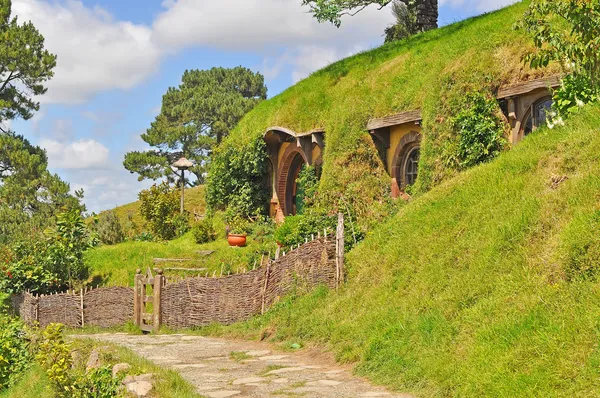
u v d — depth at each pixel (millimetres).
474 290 8719
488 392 6586
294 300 12969
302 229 17234
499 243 9172
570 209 8625
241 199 24875
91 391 8477
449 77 16000
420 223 11820
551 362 6391
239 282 14289
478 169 12367
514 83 14609
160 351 11453
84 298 17875
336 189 18594
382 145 18844
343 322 10680
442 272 9766
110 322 17141
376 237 12734
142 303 16172
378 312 10094
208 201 26688
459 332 8141
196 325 14750
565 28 13453
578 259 7609
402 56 19797
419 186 16047
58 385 8852
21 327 14562
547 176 10070
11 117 38000
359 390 7863
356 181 18469
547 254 8258
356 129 18969
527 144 11859
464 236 10297
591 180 8922
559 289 7469
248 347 11664
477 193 11219
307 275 13125
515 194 10320
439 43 18547
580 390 5902
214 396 7781
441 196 12289
